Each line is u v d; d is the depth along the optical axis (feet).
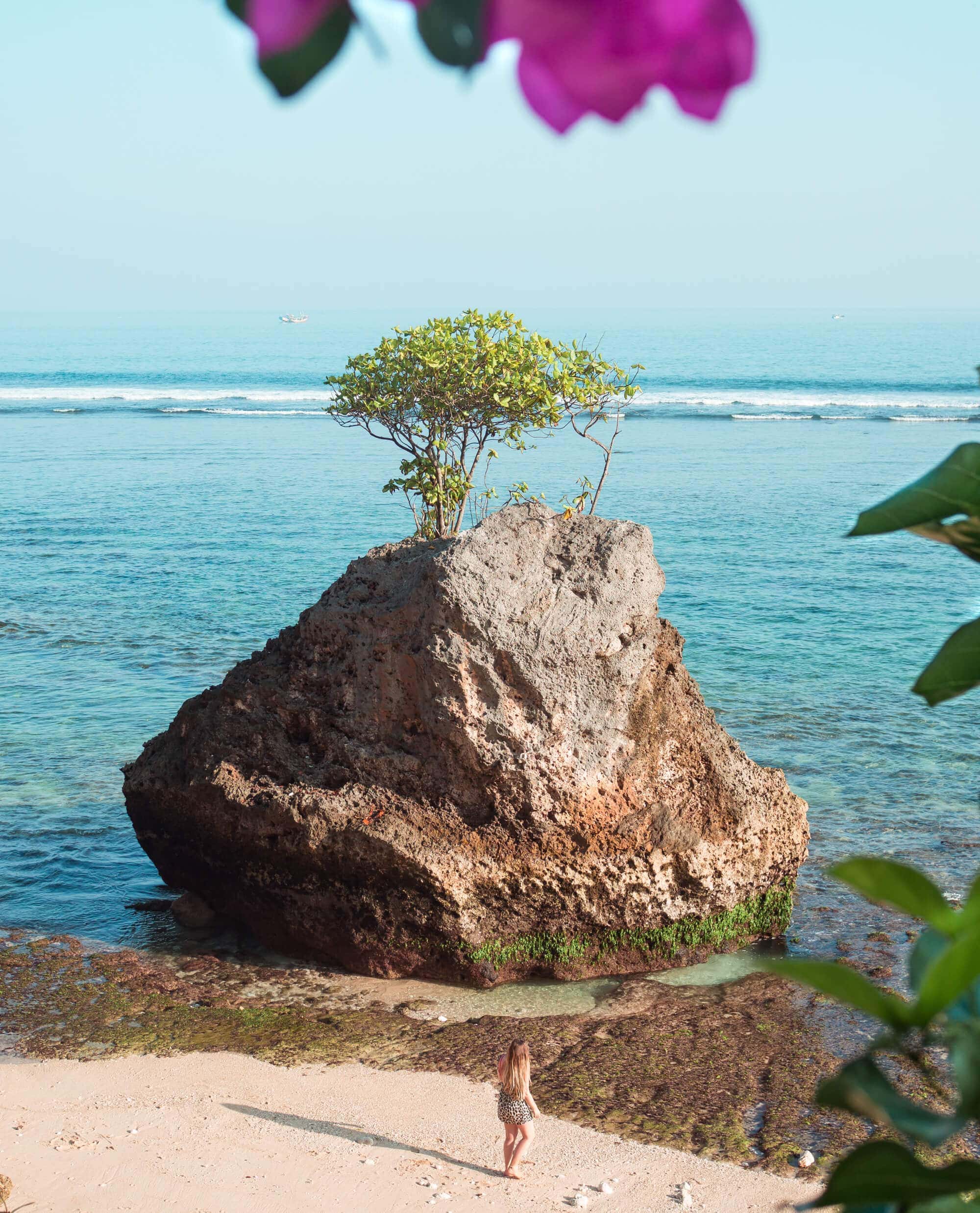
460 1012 63.16
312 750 68.85
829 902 76.33
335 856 65.05
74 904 76.18
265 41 2.57
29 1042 58.85
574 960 67.26
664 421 407.44
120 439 371.35
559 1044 59.57
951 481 4.46
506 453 329.11
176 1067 56.59
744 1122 51.88
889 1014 3.80
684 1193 46.60
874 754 103.76
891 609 162.30
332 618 69.21
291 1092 54.49
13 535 220.43
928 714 115.14
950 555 197.77
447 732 64.54
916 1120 3.90
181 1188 46.91
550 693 64.03
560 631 64.49
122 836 87.25
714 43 2.61
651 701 66.33
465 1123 52.11
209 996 64.23
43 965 67.41
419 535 98.17
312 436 382.01
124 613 160.76
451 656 63.72
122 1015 61.82
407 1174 48.32
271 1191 46.75
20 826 88.63
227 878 70.69
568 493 260.62
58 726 113.19
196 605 165.68
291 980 66.59
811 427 386.93
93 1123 51.62
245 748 69.41
